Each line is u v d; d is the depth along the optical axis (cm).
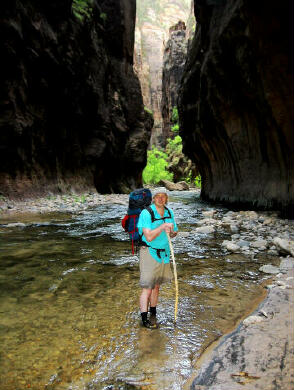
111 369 232
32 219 1030
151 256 306
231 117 1267
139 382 215
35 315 325
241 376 209
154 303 322
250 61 966
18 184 1498
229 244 614
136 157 2989
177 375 224
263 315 306
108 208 1401
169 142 5959
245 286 413
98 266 507
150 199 376
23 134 1498
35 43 1508
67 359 244
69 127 2028
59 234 780
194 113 1794
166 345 268
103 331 292
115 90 2748
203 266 505
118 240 712
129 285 419
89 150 2325
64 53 1781
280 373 208
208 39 1446
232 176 1430
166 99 6512
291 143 904
